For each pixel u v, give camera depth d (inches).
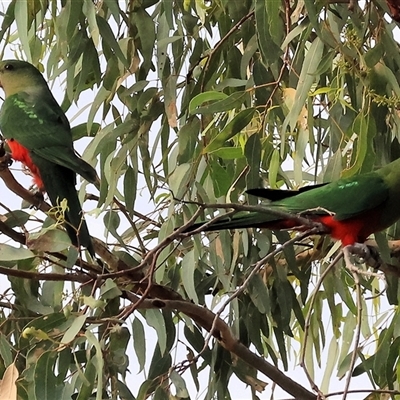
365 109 205.9
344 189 206.8
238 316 230.5
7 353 209.0
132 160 234.7
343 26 209.3
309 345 267.0
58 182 236.8
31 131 242.4
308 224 192.7
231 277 230.5
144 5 231.9
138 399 211.9
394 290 227.0
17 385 189.9
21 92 260.4
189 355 232.8
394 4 206.7
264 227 197.5
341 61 207.5
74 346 191.2
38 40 246.4
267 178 243.3
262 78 223.8
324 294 267.4
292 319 280.1
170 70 237.3
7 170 221.5
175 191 219.1
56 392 185.5
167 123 241.6
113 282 202.4
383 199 206.2
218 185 222.5
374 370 231.9
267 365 231.6
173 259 253.4
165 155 244.4
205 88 233.9
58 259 233.1
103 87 236.8
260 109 222.5
